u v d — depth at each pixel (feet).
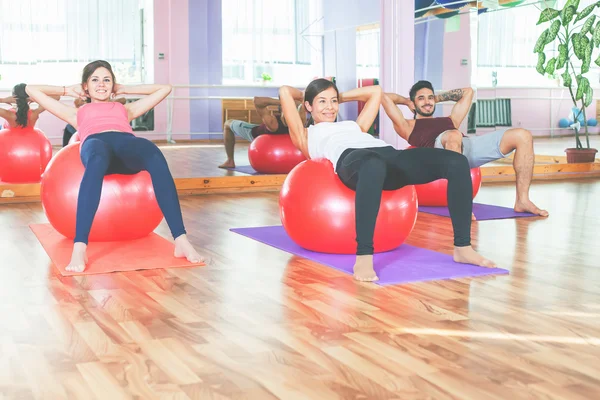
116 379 5.36
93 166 9.17
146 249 10.18
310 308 7.36
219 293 7.97
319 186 9.60
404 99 14.15
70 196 10.23
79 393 5.09
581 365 5.67
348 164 8.91
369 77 25.03
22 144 15.87
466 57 21.20
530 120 24.62
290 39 33.32
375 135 20.74
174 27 28.09
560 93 25.48
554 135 25.54
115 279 8.61
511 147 13.92
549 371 5.54
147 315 7.10
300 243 10.11
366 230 8.56
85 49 26.66
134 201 10.23
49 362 5.73
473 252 9.32
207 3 28.84
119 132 10.07
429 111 13.85
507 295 7.88
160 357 5.85
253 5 32.63
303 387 5.20
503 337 6.39
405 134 13.94
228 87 29.99
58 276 8.76
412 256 9.82
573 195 16.89
